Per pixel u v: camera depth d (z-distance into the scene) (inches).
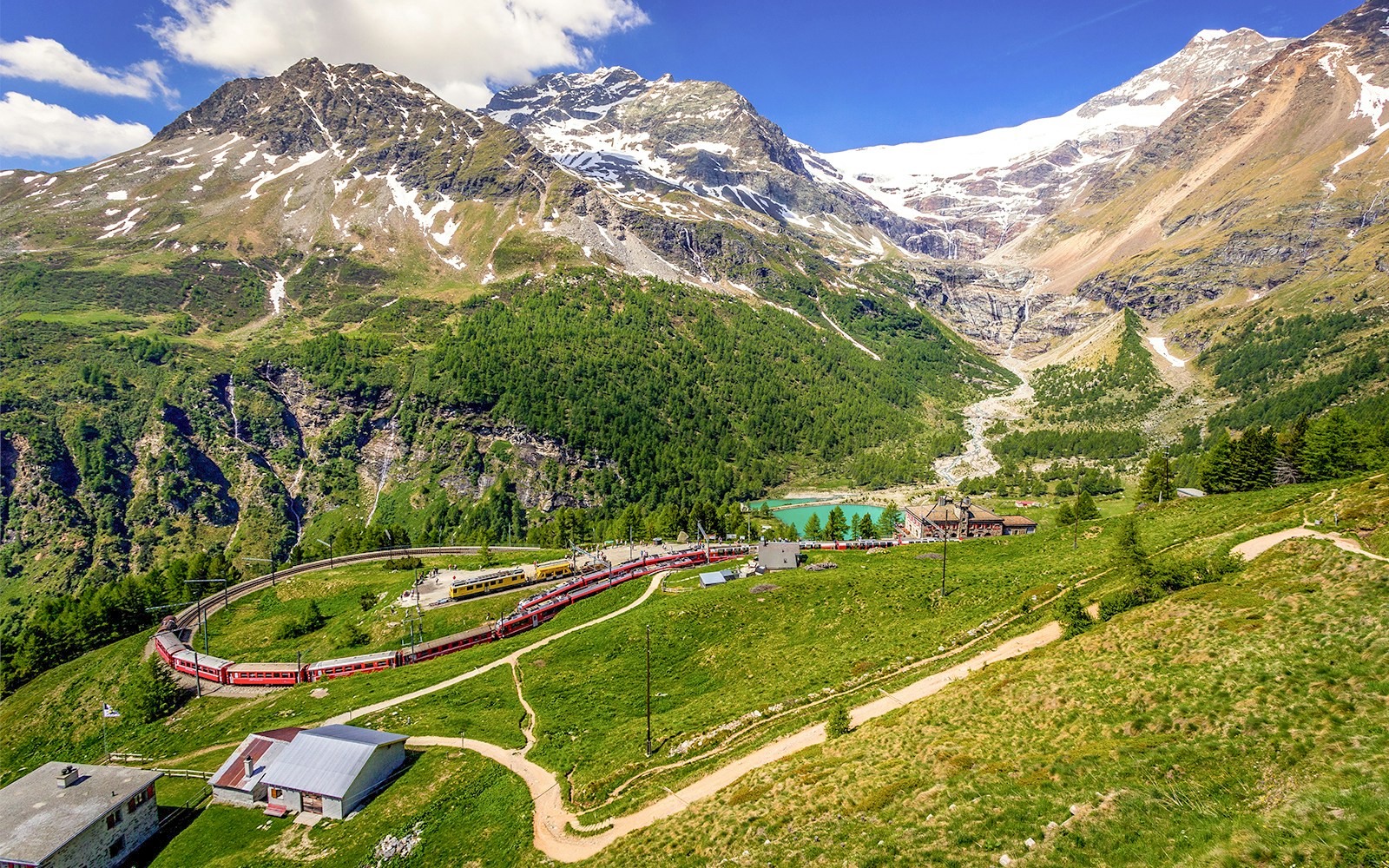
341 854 2490.2
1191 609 2235.5
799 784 1983.3
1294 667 1715.1
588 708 3390.7
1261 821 1209.4
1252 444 5187.0
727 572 5108.3
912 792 1739.7
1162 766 1507.1
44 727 4537.4
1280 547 2536.9
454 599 5477.4
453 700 3710.6
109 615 5802.2
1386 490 2849.4
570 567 5944.9
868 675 2893.7
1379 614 1802.4
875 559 5083.7
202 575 6638.8
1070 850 1342.3
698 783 2282.2
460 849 2351.1
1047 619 2992.1
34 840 2484.0
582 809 2374.5
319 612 5595.5
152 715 4284.0
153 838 2829.7
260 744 3125.0
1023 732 1897.1
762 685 3142.2
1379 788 1174.3
